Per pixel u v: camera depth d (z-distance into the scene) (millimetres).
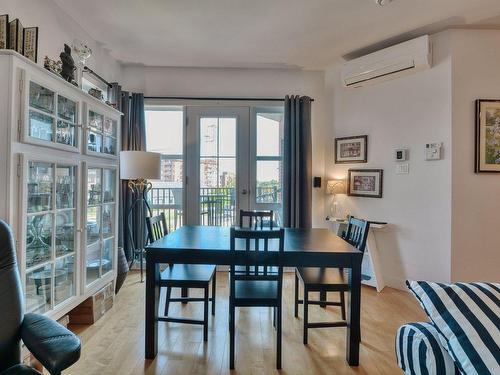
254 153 4012
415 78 3174
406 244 3246
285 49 3400
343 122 3811
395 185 3332
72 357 1068
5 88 1562
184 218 4016
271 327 2404
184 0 2482
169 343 2152
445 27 2908
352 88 3703
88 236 2398
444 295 1104
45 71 1776
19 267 1606
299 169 3859
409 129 3221
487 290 1123
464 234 2912
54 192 1914
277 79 4008
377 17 2727
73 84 2166
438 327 1065
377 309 2773
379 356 2023
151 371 1835
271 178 4062
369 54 3373
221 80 3988
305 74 4008
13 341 1265
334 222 3904
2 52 1554
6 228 1365
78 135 2160
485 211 2914
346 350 2031
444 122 2963
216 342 2174
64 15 2684
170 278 2182
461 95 2912
